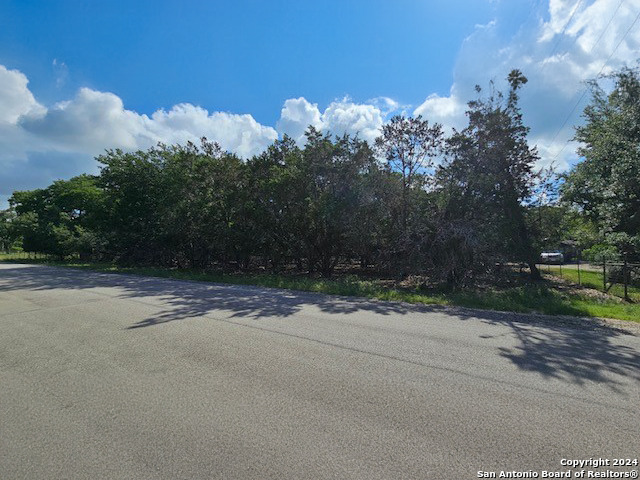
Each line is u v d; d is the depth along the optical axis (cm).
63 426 321
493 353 522
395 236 1527
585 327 693
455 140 1426
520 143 1448
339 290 1173
